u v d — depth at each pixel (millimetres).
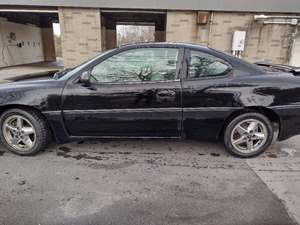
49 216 2246
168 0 9398
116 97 3133
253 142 3383
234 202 2471
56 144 3746
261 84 3129
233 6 9375
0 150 3553
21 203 2414
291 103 3174
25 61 18922
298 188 2725
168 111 3170
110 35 17062
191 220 2219
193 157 3408
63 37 9930
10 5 9727
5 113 3277
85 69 3154
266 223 2189
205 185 2756
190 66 3170
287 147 3766
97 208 2363
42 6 9758
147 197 2535
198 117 3195
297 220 2230
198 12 9469
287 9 9344
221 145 3783
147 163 3230
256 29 9656
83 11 9641
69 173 2969
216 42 9812
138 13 10164
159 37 16953
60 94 3148
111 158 3354
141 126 3250
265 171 3074
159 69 3166
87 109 3178
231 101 3135
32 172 2977
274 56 9875
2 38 15414
